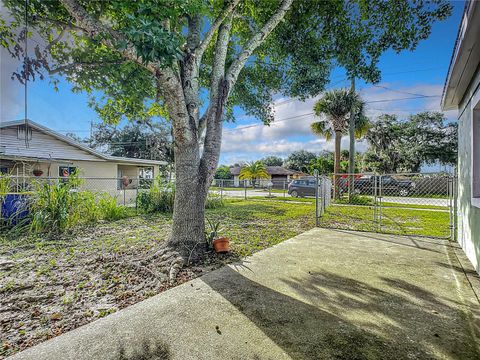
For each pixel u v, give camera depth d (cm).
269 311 255
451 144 2653
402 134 2842
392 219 871
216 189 2411
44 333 225
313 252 460
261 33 500
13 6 378
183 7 350
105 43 351
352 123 1412
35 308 272
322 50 610
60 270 384
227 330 223
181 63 452
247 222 797
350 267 382
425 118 2745
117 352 195
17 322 245
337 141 1481
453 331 223
